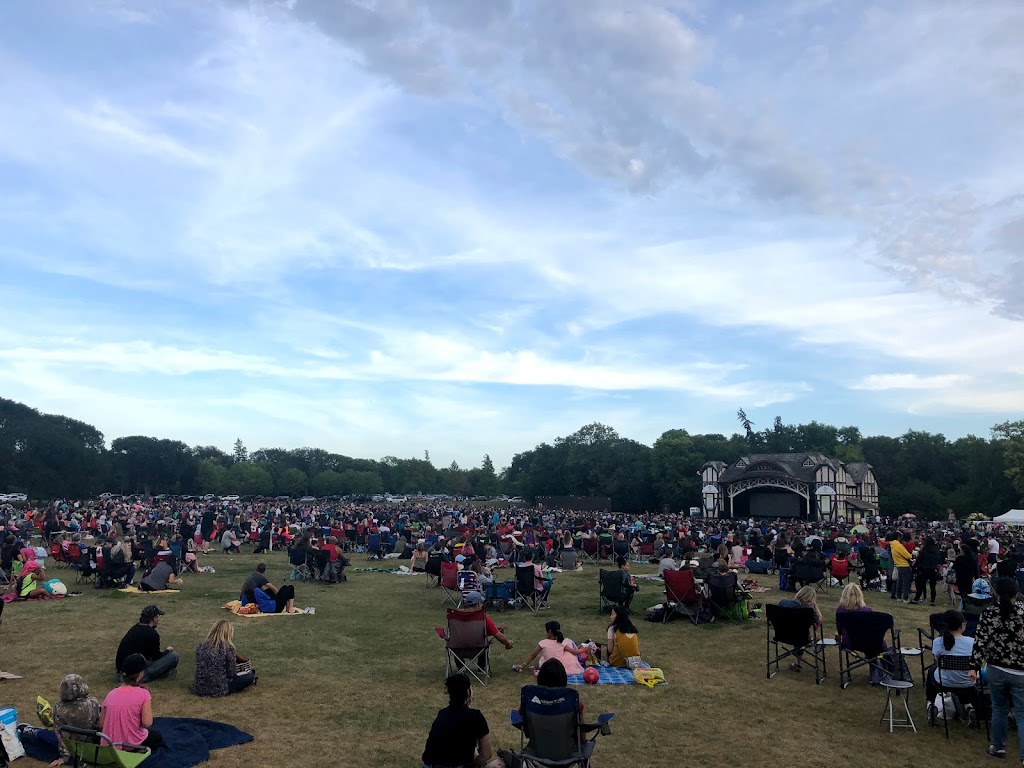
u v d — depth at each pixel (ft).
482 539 101.96
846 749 27.66
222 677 34.17
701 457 362.53
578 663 39.32
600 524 137.90
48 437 396.16
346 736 28.68
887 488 379.76
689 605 54.75
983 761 26.48
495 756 23.22
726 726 30.30
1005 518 204.85
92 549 72.49
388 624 53.16
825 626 52.34
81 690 26.17
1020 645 25.98
